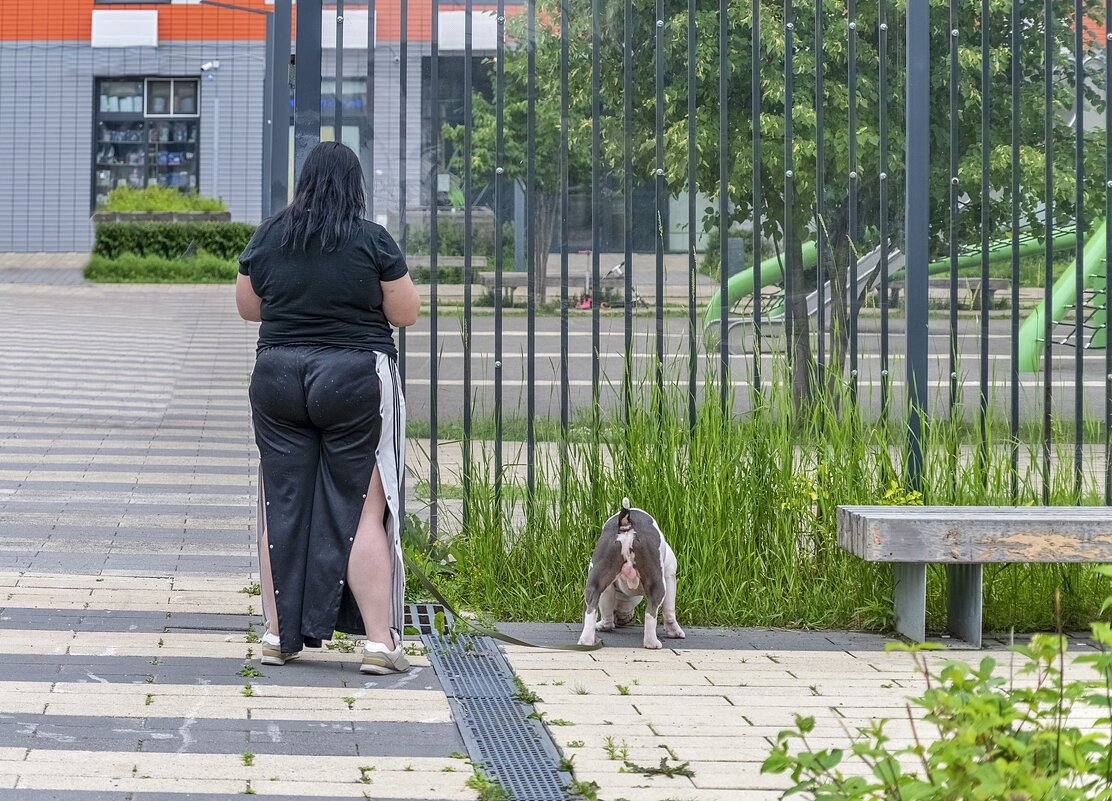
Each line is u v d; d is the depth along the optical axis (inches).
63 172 1985.7
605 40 402.3
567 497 355.6
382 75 394.9
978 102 425.1
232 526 430.9
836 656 313.7
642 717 262.7
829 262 398.0
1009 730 155.8
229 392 765.3
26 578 354.3
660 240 369.4
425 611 339.6
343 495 284.0
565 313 370.3
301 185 282.0
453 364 486.3
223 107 1995.6
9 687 265.7
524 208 408.5
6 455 539.2
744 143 403.2
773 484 352.5
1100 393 470.6
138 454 557.3
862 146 401.1
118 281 1689.2
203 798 212.4
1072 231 453.1
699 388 365.1
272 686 274.2
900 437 366.0
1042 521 315.9
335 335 280.2
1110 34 385.1
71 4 1972.2
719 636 331.9
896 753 157.4
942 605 352.8
